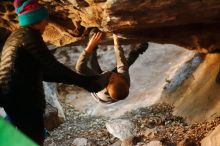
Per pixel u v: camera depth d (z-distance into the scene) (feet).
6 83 9.50
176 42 12.84
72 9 12.10
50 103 20.35
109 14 9.64
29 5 9.29
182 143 13.44
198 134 14.47
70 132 18.62
